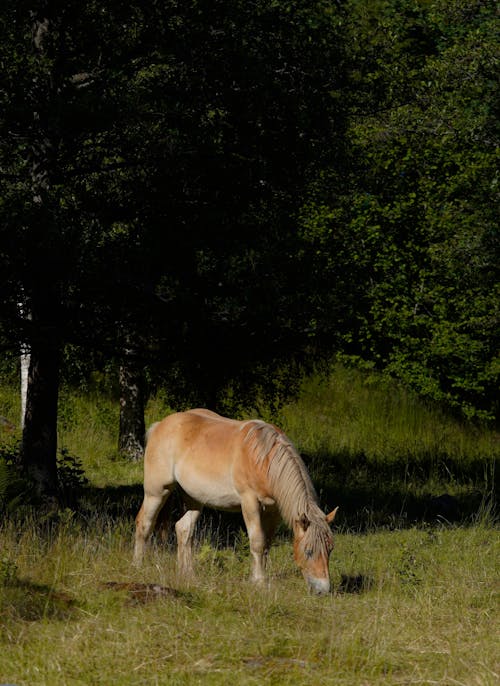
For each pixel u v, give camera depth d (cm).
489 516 1759
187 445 1199
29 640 803
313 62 1612
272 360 1697
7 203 1420
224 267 1523
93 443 2631
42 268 1412
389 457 2703
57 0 1555
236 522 1683
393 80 1786
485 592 1084
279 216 1623
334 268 1669
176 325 1554
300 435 2928
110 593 958
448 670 771
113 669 746
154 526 1257
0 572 973
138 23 1609
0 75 1481
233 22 1566
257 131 1560
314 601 1011
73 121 1432
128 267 1455
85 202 1570
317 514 1049
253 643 824
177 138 1476
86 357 1717
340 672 759
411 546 1416
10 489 1470
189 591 1003
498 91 2550
